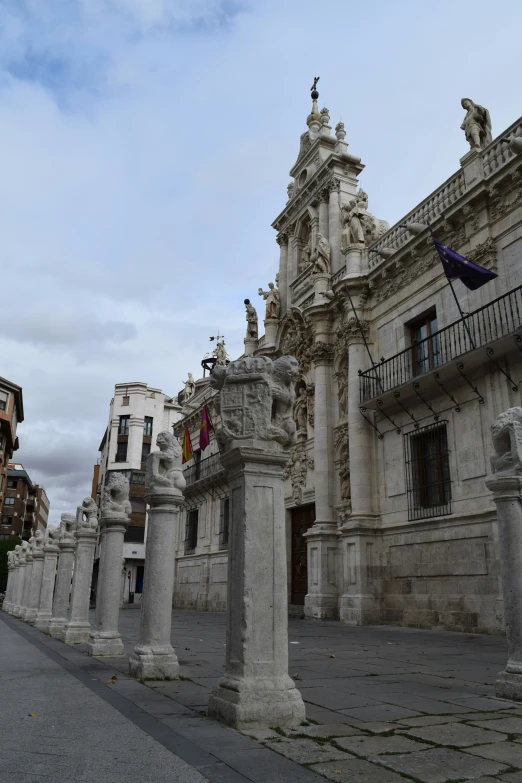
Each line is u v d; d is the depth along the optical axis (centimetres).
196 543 3584
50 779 329
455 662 907
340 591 2069
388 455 1969
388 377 2002
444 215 1786
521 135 1599
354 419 2064
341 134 2748
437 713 531
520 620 620
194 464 3681
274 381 561
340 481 2189
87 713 502
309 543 2178
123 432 5897
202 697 582
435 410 1784
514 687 591
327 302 2361
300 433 2498
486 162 1731
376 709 545
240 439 536
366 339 2148
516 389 1505
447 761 385
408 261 1989
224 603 3030
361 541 1905
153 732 440
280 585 514
